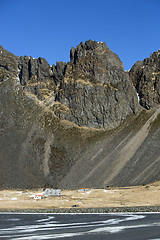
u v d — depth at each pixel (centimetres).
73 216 8925
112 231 6438
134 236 5844
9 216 9350
